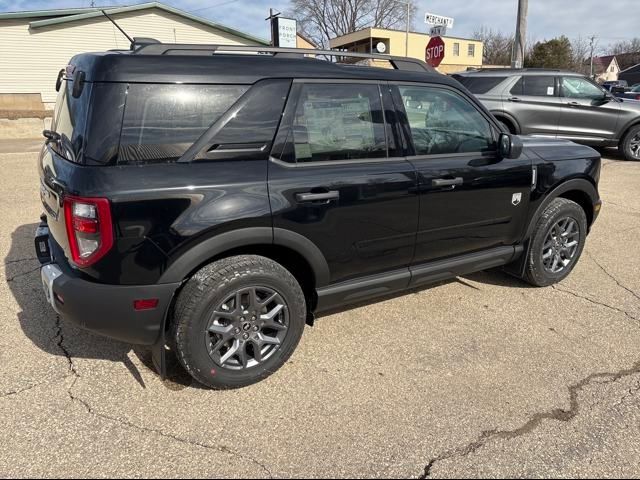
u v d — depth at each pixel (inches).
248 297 100.2
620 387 106.7
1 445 85.3
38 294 142.4
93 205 85.0
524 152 143.6
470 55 1690.5
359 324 132.0
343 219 108.6
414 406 99.3
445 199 124.6
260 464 83.6
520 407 99.7
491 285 159.3
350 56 118.5
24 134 611.5
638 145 381.7
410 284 128.0
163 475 80.6
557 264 157.8
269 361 105.7
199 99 94.0
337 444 88.6
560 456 87.2
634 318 138.1
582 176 152.5
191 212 90.9
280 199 99.3
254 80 99.0
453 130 128.3
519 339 125.8
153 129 90.5
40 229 116.1
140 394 100.5
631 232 216.8
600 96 369.4
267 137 100.0
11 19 757.3
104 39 811.4
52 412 94.0
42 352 113.9
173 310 95.7
